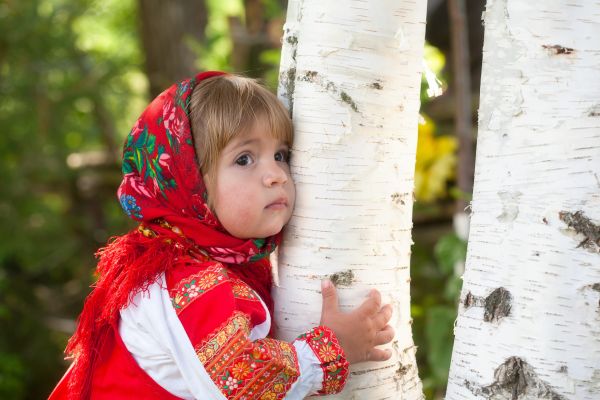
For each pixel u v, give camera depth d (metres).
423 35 1.84
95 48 8.40
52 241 7.32
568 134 1.50
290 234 1.83
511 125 1.55
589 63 1.50
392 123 1.79
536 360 1.52
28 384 6.76
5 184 6.95
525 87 1.54
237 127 1.76
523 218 1.54
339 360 1.73
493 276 1.57
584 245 1.49
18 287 7.28
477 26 6.45
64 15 7.26
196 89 1.84
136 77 8.87
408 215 1.87
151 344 1.77
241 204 1.78
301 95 1.80
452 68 6.49
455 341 1.67
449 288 3.75
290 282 1.83
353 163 1.77
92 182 7.93
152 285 1.79
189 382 1.71
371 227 1.79
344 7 1.75
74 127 7.59
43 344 6.96
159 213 1.86
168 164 1.82
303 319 1.81
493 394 1.56
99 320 1.86
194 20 7.19
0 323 6.98
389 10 1.77
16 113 6.94
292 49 1.88
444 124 5.93
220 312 1.71
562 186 1.50
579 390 1.49
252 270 1.97
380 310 1.81
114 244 1.95
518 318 1.54
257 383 1.67
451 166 5.06
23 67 6.93
